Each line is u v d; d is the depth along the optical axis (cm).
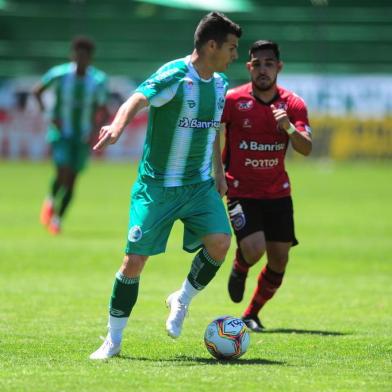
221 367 2564
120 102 12731
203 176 2805
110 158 13575
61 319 3469
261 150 3362
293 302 4016
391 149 13100
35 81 12900
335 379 2425
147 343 2995
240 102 3388
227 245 2772
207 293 4294
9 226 6831
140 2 15138
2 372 2469
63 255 5391
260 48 3344
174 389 2270
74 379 2373
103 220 7312
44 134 12950
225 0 15238
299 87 12975
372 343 3044
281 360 2723
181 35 14812
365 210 8144
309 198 9138
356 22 14488
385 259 5403
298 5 15175
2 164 12775
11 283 4409
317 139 13250
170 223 2775
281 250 3388
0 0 15038
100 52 14662
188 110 2720
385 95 12988
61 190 6662
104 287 4325
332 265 5172
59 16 14662
